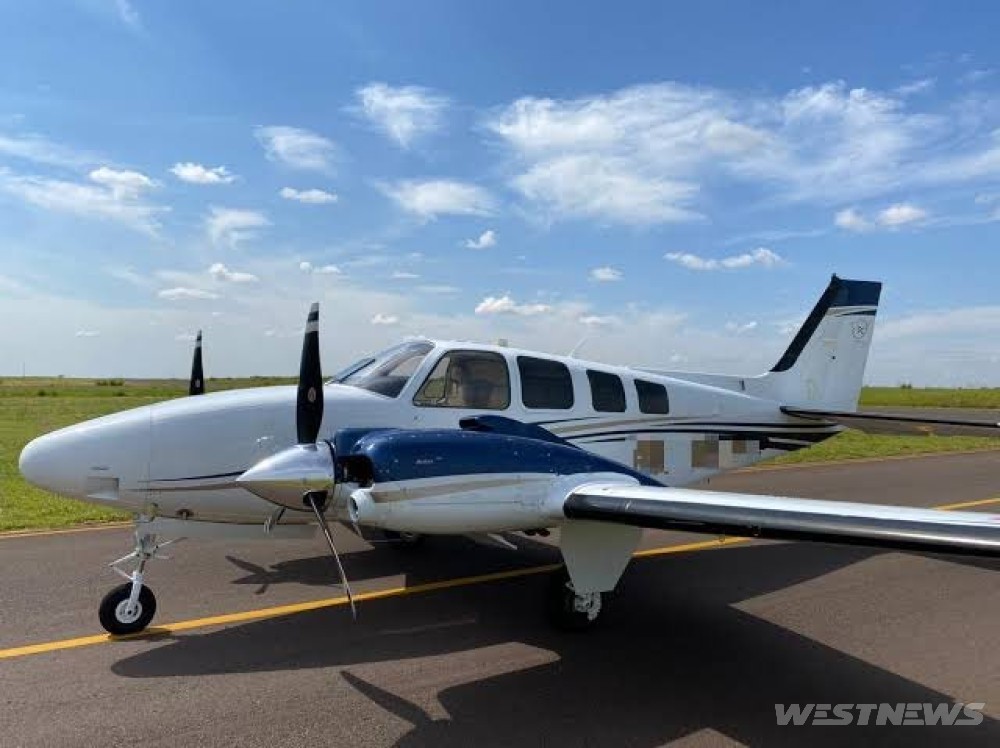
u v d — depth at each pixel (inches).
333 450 174.7
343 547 275.9
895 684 158.9
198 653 169.3
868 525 128.0
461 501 168.7
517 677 159.3
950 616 204.5
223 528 200.4
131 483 185.5
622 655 173.3
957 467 547.8
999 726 140.8
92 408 1161.4
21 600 205.0
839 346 339.0
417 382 220.5
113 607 179.2
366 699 146.3
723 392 293.7
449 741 129.7
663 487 189.6
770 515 140.1
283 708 141.5
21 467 184.9
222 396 206.4
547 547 281.3
